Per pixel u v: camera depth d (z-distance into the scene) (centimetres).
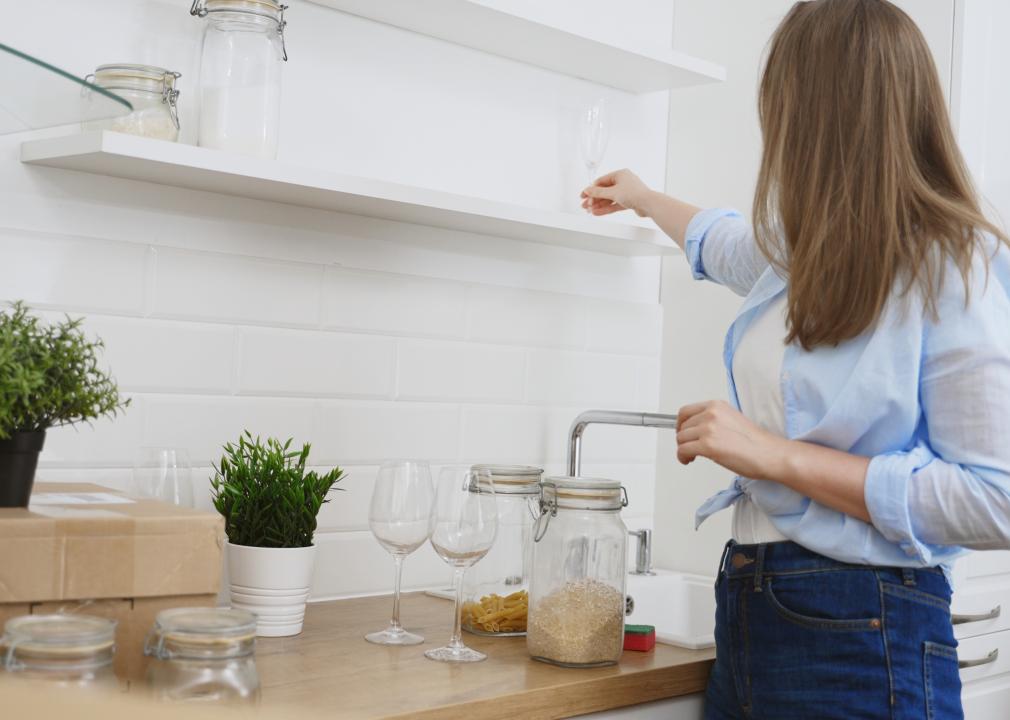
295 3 190
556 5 230
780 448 141
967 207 139
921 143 143
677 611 238
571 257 237
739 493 158
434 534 163
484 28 204
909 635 138
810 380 144
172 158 153
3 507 121
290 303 191
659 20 255
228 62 167
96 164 159
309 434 194
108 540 116
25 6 162
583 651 158
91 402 126
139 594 118
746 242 179
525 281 228
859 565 140
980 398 131
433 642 169
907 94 141
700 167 251
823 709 140
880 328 138
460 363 216
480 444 220
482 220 198
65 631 95
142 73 159
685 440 150
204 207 180
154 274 175
